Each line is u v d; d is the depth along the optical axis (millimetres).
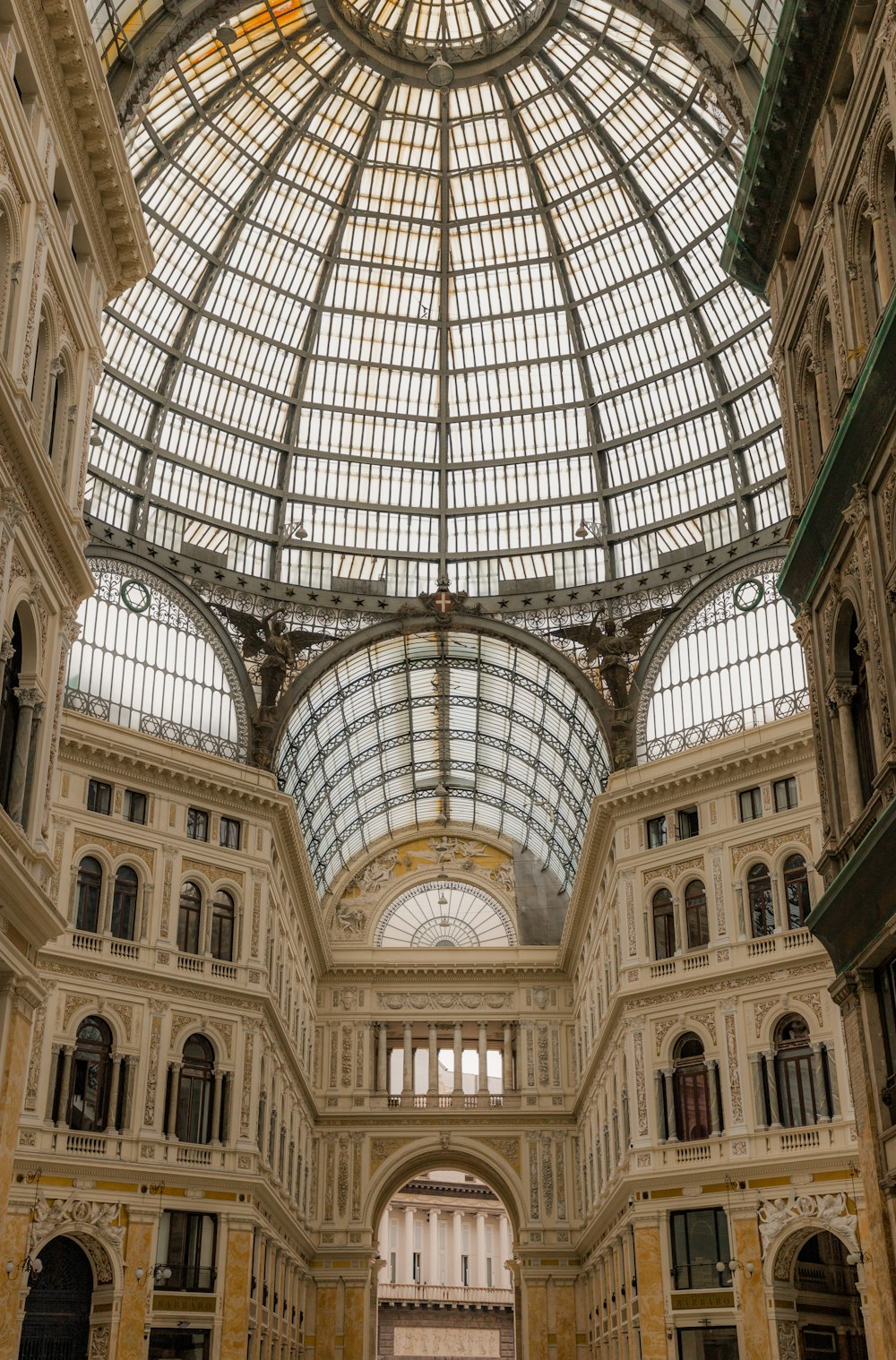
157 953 48594
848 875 23750
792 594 28984
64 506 26375
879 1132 24234
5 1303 24953
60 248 27062
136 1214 44906
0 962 24047
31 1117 43281
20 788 25312
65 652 28266
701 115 49562
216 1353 45469
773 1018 46312
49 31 25484
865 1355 46094
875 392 22250
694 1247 45969
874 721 24281
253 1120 49531
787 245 30453
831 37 25906
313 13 49500
